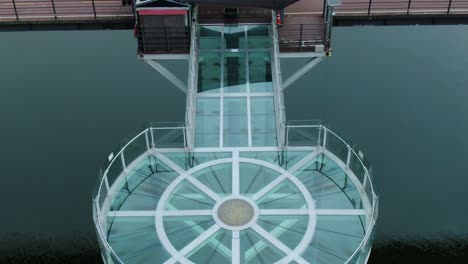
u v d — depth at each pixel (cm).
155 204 1983
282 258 1806
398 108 3731
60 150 3488
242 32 2869
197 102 2461
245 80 2588
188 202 1991
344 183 2047
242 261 1798
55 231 3119
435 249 2994
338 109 3725
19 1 3647
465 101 3759
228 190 2036
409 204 3180
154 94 3866
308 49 2814
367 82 3950
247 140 2275
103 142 3506
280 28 2928
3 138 3538
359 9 3500
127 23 3484
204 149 2223
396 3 3556
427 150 3441
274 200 1994
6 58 4197
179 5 2683
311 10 3081
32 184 3303
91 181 3316
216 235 1883
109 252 1742
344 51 4225
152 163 2152
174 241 1864
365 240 1744
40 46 4316
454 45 4294
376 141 3484
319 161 2148
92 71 4059
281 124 2216
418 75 3994
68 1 3656
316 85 3928
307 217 1933
